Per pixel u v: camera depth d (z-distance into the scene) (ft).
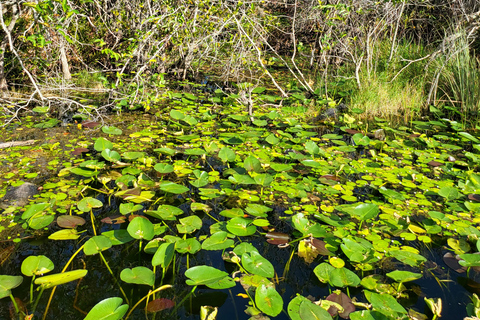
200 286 6.29
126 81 18.37
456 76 18.56
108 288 6.07
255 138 12.73
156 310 5.63
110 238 6.86
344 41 21.13
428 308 6.02
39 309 5.57
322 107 17.89
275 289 6.20
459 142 14.12
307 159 10.72
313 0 20.71
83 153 10.89
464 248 7.48
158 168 9.34
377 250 7.18
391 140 13.92
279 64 26.78
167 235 7.16
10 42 10.91
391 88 18.86
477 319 5.65
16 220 7.56
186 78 21.53
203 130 13.60
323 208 8.67
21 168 9.62
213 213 8.39
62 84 15.20
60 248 6.95
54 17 12.53
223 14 18.75
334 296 5.98
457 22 19.29
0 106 13.05
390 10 19.21
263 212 8.04
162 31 17.92
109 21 19.17
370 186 9.62
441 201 9.48
